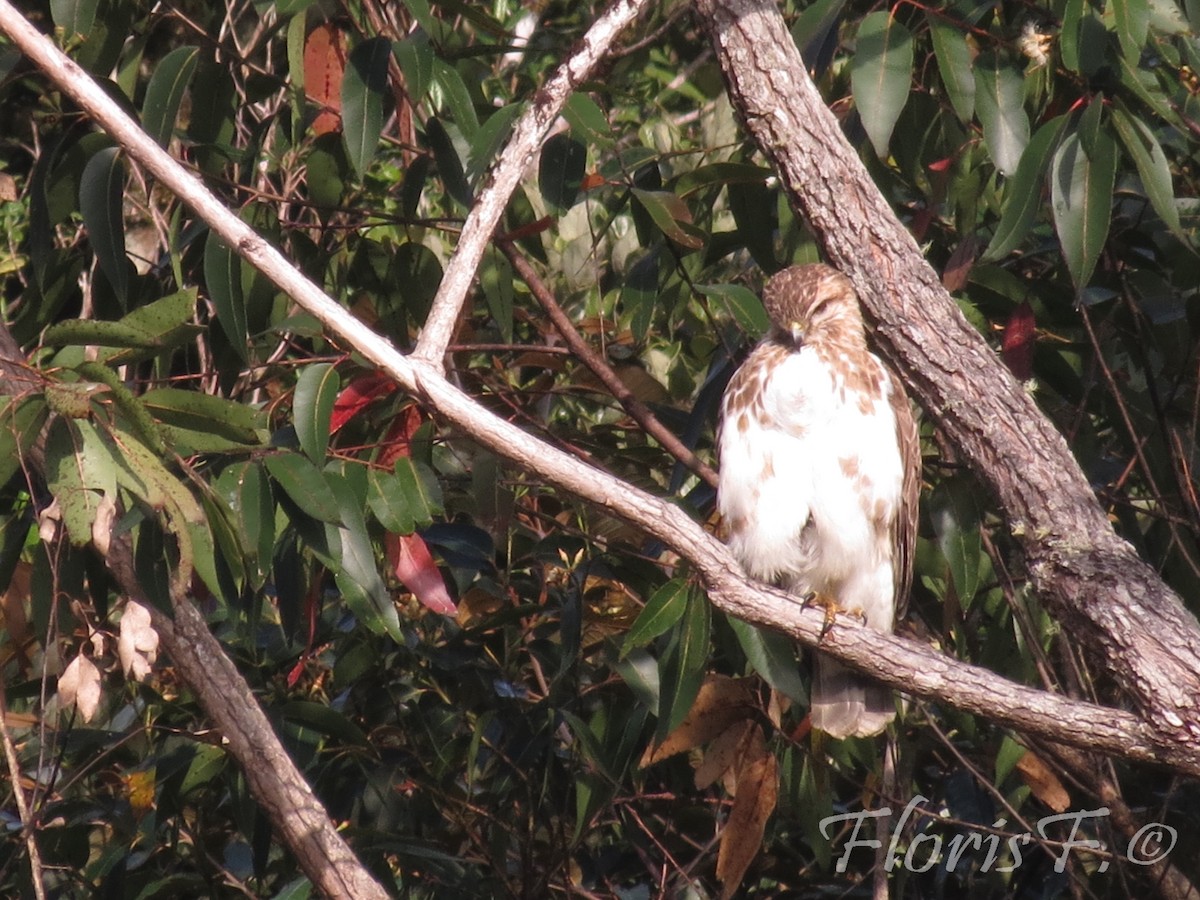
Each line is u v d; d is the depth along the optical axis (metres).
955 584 8.91
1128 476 10.80
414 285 9.70
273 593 10.66
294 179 10.76
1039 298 9.77
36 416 6.29
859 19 10.34
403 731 10.58
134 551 7.37
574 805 10.53
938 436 10.03
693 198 10.03
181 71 8.21
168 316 6.32
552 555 9.84
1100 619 6.68
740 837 9.07
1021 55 8.44
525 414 9.94
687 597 8.03
